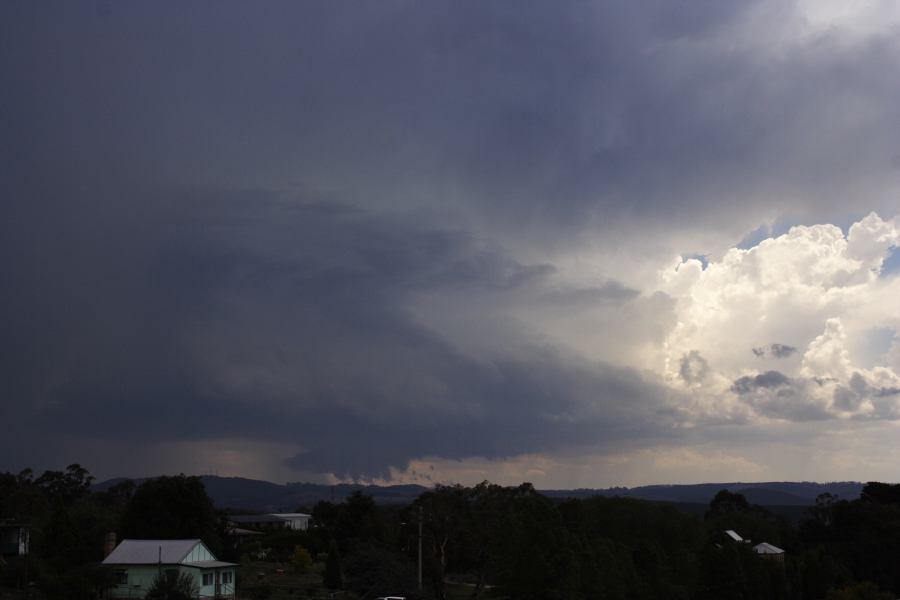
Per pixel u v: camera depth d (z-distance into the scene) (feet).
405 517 380.78
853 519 447.01
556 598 264.93
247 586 308.81
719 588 301.43
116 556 267.59
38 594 240.12
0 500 413.39
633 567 297.12
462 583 427.74
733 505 551.18
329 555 314.35
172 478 349.82
